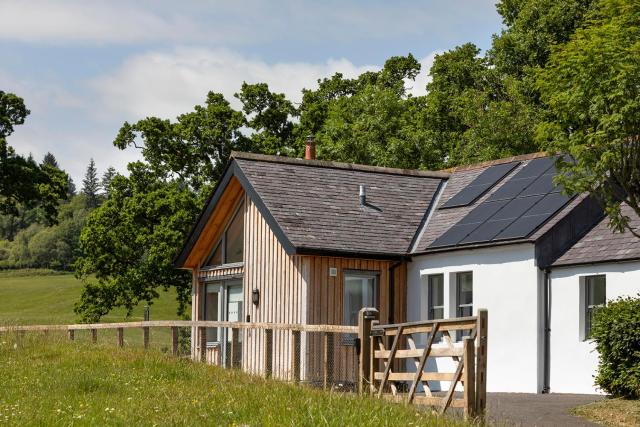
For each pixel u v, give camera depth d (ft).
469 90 158.92
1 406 53.98
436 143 160.45
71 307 331.16
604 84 58.65
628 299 68.28
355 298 89.45
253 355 92.02
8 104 161.17
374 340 61.26
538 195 88.38
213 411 51.06
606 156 58.13
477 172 101.91
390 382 67.72
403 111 167.94
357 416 47.67
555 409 63.77
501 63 167.02
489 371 84.79
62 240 497.46
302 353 85.40
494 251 85.20
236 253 97.76
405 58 193.47
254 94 177.27
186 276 159.12
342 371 86.89
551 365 80.64
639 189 61.87
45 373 66.33
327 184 96.73
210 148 169.58
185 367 67.51
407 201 98.84
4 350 79.46
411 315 91.45
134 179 166.91
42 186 168.66
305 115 177.78
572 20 160.45
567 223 83.25
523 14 164.86
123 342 85.30
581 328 78.95
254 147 170.71
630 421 57.82
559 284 80.64
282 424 46.42
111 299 159.33
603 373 66.85
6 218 581.53
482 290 85.92
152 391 58.85
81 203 599.98
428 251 89.66
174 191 161.99
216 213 98.43
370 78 191.42
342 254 87.40
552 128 62.18
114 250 161.17
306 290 86.48
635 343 65.36
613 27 59.67
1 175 156.56
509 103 150.71
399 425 46.60
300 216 90.22
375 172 101.65
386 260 90.53
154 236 157.79
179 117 171.01
